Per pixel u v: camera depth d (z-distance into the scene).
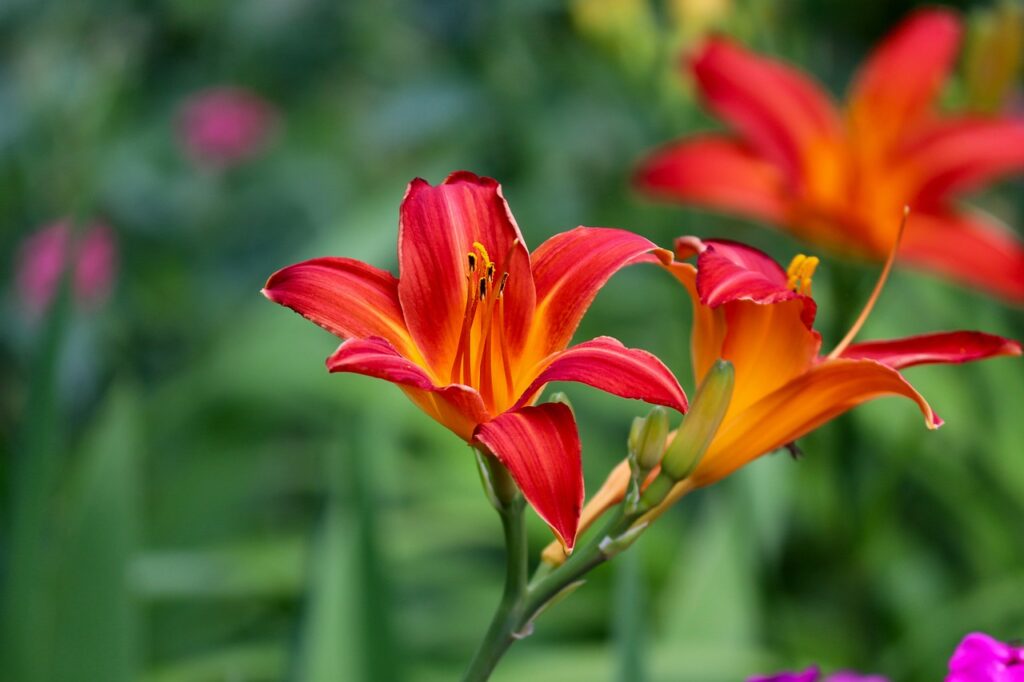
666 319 1.81
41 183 2.09
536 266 0.84
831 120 1.37
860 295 1.38
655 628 1.57
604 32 1.67
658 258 0.84
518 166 2.07
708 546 1.48
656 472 0.85
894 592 1.67
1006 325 1.84
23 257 1.92
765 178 1.39
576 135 2.04
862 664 1.54
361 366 0.79
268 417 1.88
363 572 1.06
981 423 1.74
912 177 1.32
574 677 1.30
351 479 1.07
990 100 1.46
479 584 1.66
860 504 1.58
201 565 1.52
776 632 1.54
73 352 1.90
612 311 1.94
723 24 1.65
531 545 1.57
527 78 2.07
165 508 1.75
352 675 1.05
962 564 1.82
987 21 1.43
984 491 1.71
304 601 1.06
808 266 0.86
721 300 0.82
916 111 1.35
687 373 1.70
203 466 1.80
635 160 2.03
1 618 1.07
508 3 2.04
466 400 0.80
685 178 1.38
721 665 1.32
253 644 1.62
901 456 1.46
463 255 0.83
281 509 1.88
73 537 1.08
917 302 1.84
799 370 0.85
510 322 0.83
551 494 0.79
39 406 1.08
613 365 0.80
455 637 1.57
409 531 1.63
